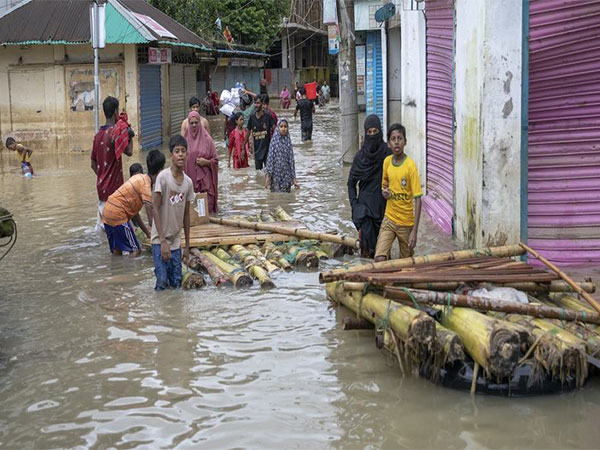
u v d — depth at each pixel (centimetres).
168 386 519
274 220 1005
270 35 4356
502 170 753
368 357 562
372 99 2534
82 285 770
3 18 2112
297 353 573
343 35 1645
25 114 2167
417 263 634
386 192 742
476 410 470
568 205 767
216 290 745
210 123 3109
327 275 581
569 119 751
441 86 1024
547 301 579
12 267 846
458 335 493
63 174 1623
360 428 450
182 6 3259
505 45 733
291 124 3127
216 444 437
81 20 2095
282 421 463
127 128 980
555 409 468
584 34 727
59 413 483
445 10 977
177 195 742
